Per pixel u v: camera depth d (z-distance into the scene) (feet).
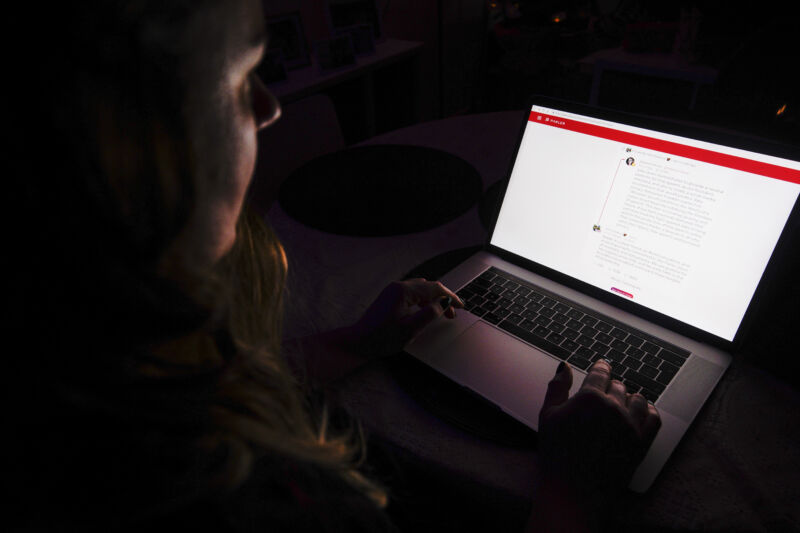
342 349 2.26
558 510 1.54
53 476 0.77
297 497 1.20
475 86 12.33
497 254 2.90
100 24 0.64
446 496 2.71
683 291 2.29
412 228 3.22
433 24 10.36
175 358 1.01
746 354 2.14
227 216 0.99
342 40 7.13
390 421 1.98
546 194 2.73
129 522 0.84
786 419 1.91
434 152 4.17
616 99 8.15
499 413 1.97
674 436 1.81
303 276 2.85
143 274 0.79
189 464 0.89
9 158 0.64
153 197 0.78
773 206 2.06
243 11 0.83
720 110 4.59
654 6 7.76
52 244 0.69
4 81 0.62
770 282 2.06
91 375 0.76
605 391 1.81
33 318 0.71
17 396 0.72
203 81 0.80
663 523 1.58
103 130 0.69
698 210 2.25
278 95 6.31
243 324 1.29
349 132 8.03
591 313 2.44
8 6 0.60
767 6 6.03
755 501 1.63
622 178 2.47
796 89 4.28
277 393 1.19
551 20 10.47
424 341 2.30
